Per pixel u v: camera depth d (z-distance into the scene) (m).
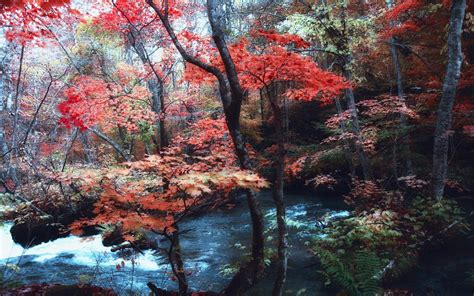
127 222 2.92
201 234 9.54
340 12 8.41
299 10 10.45
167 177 3.41
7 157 8.70
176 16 6.95
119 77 9.00
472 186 10.23
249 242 8.62
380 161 11.44
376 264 5.04
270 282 5.88
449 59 7.59
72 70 11.36
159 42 7.56
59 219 9.62
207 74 4.57
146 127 8.13
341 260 5.58
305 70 3.88
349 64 8.23
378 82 13.90
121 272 6.97
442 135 7.60
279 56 3.65
